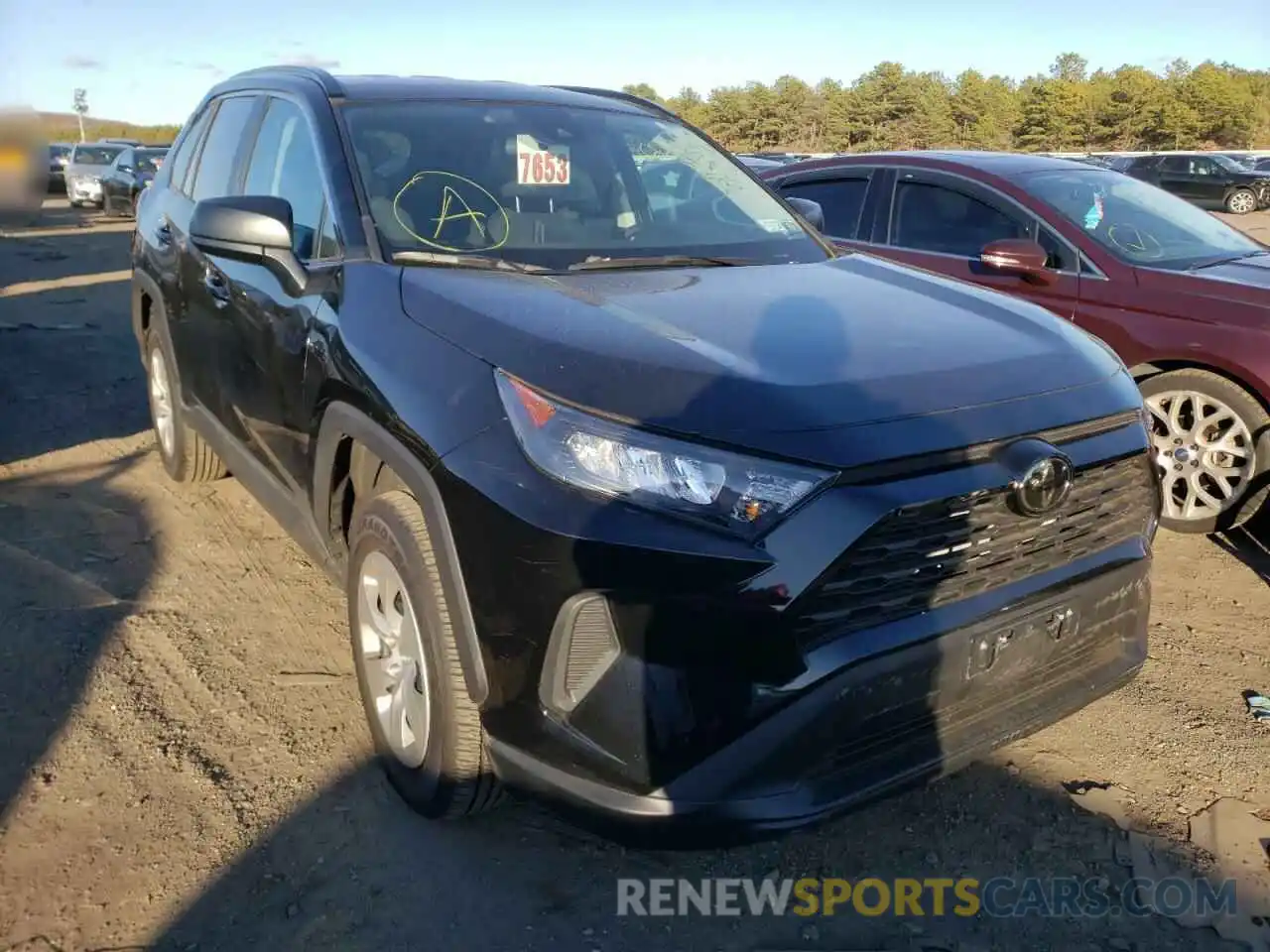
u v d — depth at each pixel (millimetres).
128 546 4238
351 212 3010
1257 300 4312
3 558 4066
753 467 1998
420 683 2512
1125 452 2416
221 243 2980
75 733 2977
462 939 2309
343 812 2701
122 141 24922
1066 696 2484
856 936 2350
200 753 2920
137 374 7117
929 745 2254
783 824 2051
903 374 2275
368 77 3715
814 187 6195
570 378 2156
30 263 13477
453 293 2574
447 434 2262
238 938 2283
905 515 2045
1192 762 3002
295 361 2971
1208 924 2391
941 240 5488
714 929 2363
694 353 2240
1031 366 2434
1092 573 2436
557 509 2053
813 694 2041
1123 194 5387
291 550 4270
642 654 2010
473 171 3279
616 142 3674
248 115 4004
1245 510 4398
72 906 2346
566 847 2615
